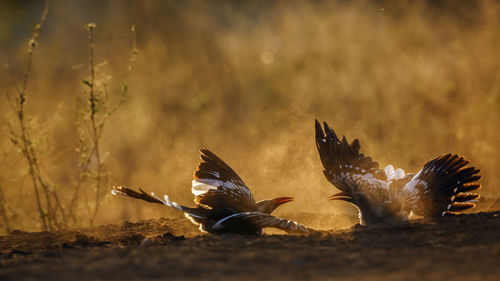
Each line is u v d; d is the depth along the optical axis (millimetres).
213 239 24688
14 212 40875
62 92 60469
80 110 41750
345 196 29297
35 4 90375
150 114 57500
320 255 21016
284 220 25500
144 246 24172
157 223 34406
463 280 17219
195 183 30109
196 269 19422
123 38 69125
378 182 28484
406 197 28469
